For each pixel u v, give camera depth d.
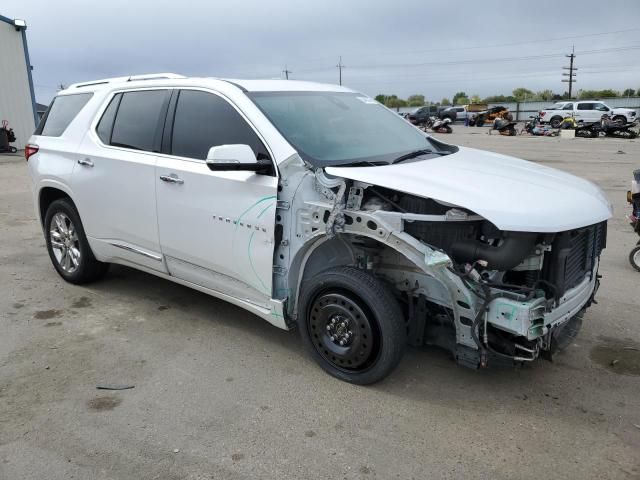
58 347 4.08
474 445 2.96
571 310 3.41
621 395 3.46
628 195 5.91
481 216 2.96
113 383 3.59
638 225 5.82
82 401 3.38
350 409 3.29
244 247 3.72
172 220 4.14
